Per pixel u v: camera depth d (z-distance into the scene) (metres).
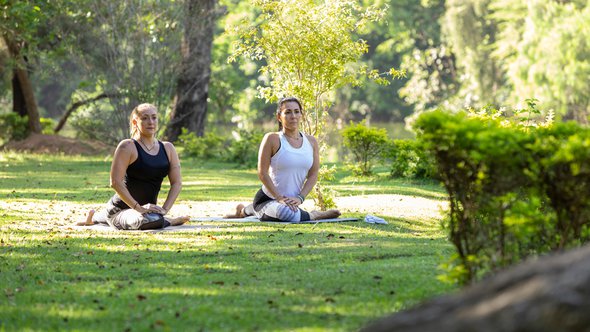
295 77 12.61
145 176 10.38
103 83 29.33
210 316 5.43
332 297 5.99
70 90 32.72
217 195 14.95
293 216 10.71
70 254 8.16
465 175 5.70
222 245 8.72
